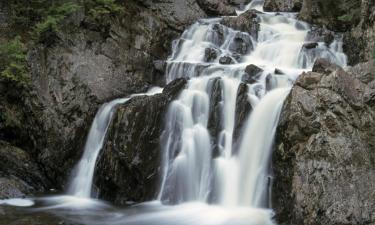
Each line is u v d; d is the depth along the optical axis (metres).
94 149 13.85
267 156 11.53
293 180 10.53
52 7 15.86
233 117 12.64
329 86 11.07
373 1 14.59
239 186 11.73
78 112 14.39
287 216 10.45
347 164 10.24
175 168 12.50
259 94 12.69
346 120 10.72
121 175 12.74
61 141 13.96
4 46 14.78
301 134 10.84
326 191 10.02
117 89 15.39
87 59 15.58
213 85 13.12
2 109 14.64
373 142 10.56
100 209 11.90
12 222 10.48
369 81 11.45
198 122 12.95
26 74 14.54
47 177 14.12
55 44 15.44
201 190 12.12
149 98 13.15
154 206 12.05
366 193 9.95
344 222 9.66
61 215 11.22
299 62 15.38
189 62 15.82
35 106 14.30
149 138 12.73
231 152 12.25
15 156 14.22
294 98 11.20
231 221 10.65
